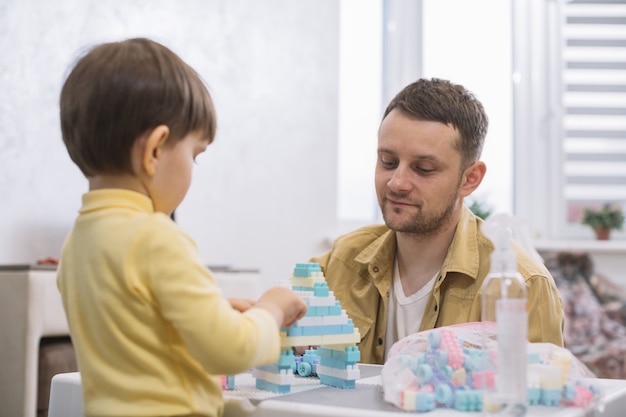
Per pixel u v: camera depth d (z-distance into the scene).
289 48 3.13
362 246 1.35
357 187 3.43
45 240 2.35
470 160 1.21
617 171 3.37
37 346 1.85
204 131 0.81
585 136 3.39
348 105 3.43
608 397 0.84
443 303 1.22
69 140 0.77
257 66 3.03
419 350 0.89
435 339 0.87
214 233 2.84
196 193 2.79
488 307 0.73
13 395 1.83
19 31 2.30
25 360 1.82
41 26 2.36
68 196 2.42
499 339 0.70
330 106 3.24
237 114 2.95
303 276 0.91
